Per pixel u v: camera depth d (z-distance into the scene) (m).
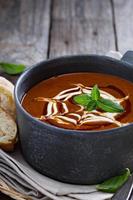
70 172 0.54
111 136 0.52
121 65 0.63
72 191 0.53
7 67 0.70
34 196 0.55
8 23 1.00
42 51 0.90
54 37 0.95
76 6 1.05
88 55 0.64
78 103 0.58
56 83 0.63
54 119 0.56
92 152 0.52
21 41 0.93
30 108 0.58
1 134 0.58
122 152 0.53
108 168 0.54
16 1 1.07
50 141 0.53
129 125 0.52
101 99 0.58
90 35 0.96
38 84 0.62
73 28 0.98
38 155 0.55
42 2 1.06
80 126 0.55
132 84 0.62
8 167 0.56
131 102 0.59
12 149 0.58
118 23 1.00
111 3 1.06
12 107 0.61
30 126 0.53
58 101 0.59
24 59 0.86
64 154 0.53
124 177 0.54
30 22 1.00
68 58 0.63
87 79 0.63
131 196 0.53
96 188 0.54
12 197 0.56
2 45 0.91
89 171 0.54
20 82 0.59
